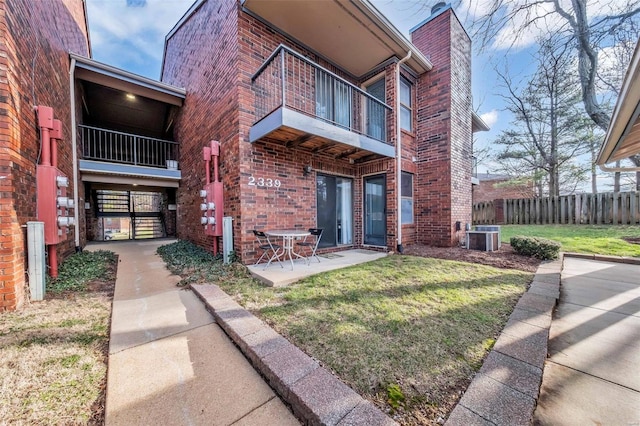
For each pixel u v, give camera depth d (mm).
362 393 1556
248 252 4777
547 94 10930
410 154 7043
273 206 5164
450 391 1560
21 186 3094
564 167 12367
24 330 2379
